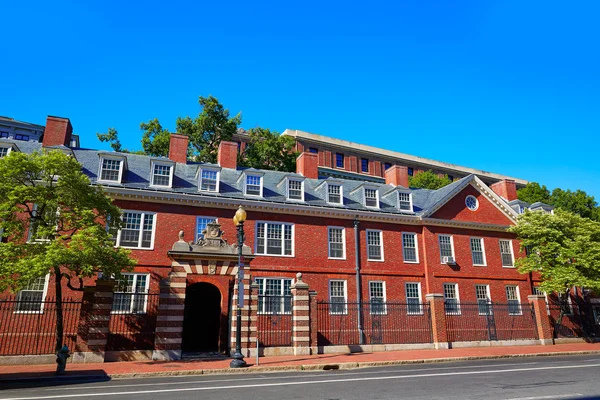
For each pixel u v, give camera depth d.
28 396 10.73
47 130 27.34
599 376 13.60
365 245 30.08
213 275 20.73
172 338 19.25
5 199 17.45
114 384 13.02
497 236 34.12
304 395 10.45
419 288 30.50
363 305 28.27
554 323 33.34
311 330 22.19
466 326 29.94
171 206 26.19
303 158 34.22
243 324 20.42
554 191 53.38
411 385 11.89
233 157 31.81
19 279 16.11
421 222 31.81
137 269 24.36
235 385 12.37
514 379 12.98
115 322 22.73
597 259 30.66
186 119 42.56
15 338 20.95
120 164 26.12
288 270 27.55
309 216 29.30
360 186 32.56
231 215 27.44
